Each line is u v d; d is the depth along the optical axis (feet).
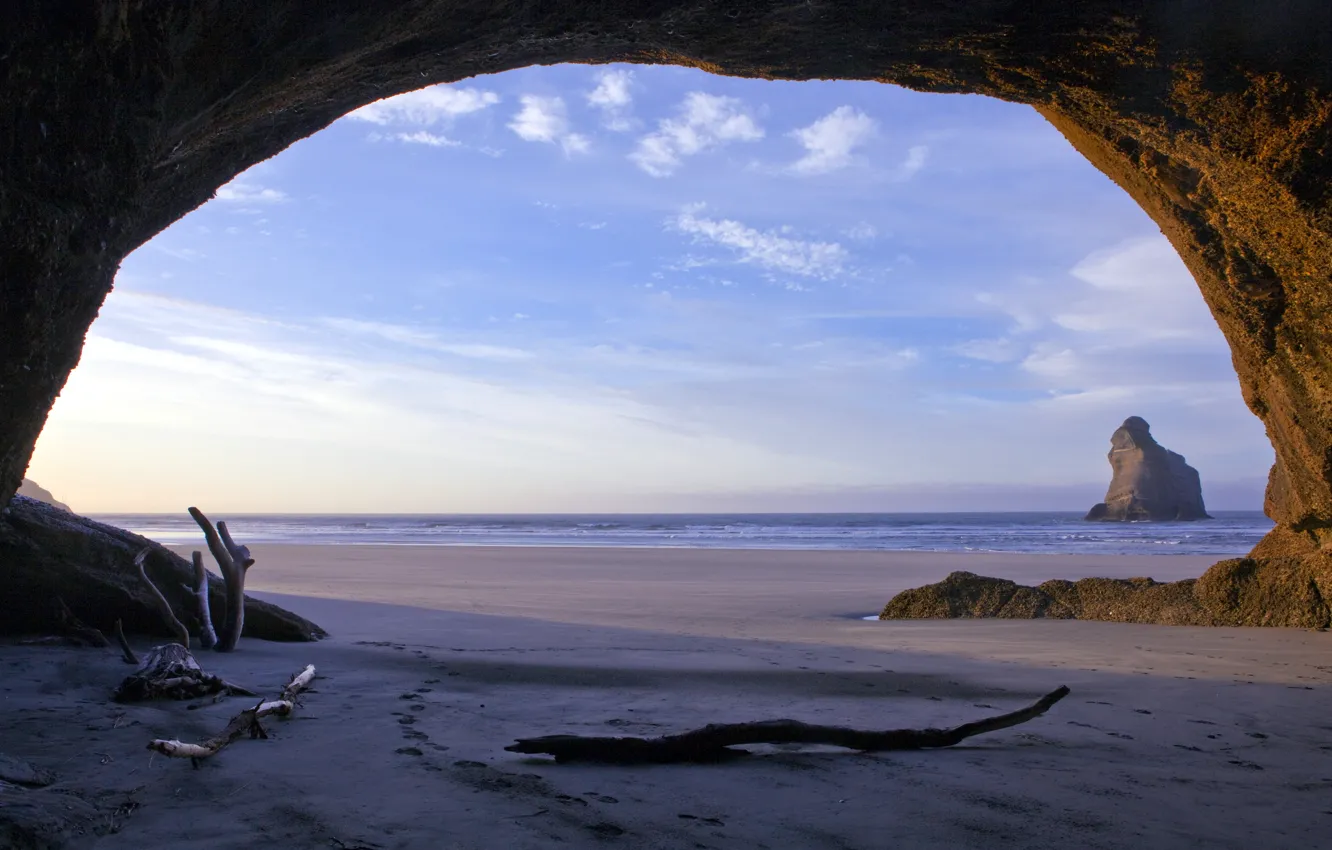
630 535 184.14
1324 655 24.00
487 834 8.95
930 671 20.47
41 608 21.09
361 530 230.48
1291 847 9.04
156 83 10.46
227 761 11.44
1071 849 8.87
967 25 16.96
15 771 10.07
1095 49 17.88
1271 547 33.99
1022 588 36.17
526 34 15.01
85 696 15.19
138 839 8.64
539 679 18.40
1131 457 349.82
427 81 15.96
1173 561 77.51
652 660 21.06
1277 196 19.65
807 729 12.44
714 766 11.82
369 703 15.53
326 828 9.02
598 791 10.54
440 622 29.66
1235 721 15.38
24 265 9.69
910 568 70.03
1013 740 13.75
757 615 35.68
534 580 55.11
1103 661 22.59
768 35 16.71
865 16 16.34
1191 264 26.71
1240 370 29.63
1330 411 25.20
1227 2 16.43
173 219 15.53
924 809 10.05
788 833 9.20
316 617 30.94
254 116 13.84
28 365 10.22
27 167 9.61
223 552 21.49
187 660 16.39
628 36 16.12
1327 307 22.71
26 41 9.12
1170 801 10.55
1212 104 18.61
